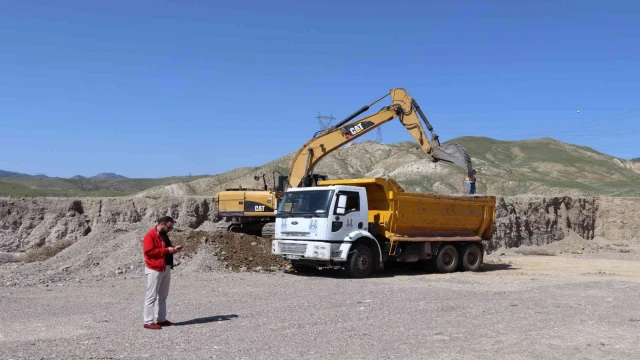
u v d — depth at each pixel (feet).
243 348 26.27
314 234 54.13
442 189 277.64
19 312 36.40
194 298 41.63
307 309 36.55
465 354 25.48
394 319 33.24
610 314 36.17
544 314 35.53
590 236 131.03
